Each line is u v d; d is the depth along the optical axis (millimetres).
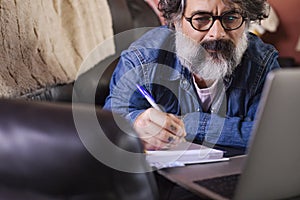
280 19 3309
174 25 1393
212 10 1348
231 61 1338
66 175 557
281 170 701
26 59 1322
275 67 1448
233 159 955
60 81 1385
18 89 1275
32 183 576
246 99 1335
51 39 1401
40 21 1370
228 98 1310
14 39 1295
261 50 1457
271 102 627
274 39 3311
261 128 641
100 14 1604
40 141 561
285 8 3318
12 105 597
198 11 1346
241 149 1074
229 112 1306
